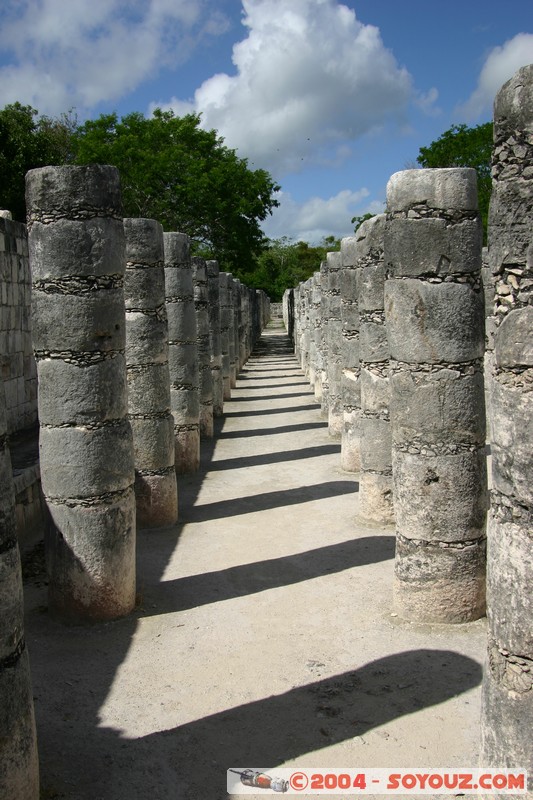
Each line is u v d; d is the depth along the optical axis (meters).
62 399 7.98
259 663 7.21
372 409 11.38
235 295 31.59
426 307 7.61
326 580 9.24
